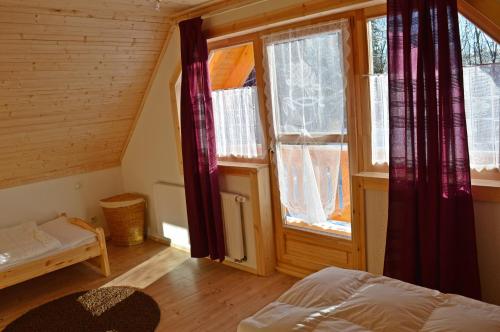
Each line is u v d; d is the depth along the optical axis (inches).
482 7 88.3
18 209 177.6
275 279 145.2
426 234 98.5
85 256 154.9
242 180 146.9
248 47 152.2
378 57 112.0
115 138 190.7
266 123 141.4
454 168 92.4
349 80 116.6
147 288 146.0
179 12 146.5
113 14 134.2
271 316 75.9
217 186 149.6
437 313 70.5
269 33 132.4
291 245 145.5
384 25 109.6
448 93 90.6
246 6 131.1
